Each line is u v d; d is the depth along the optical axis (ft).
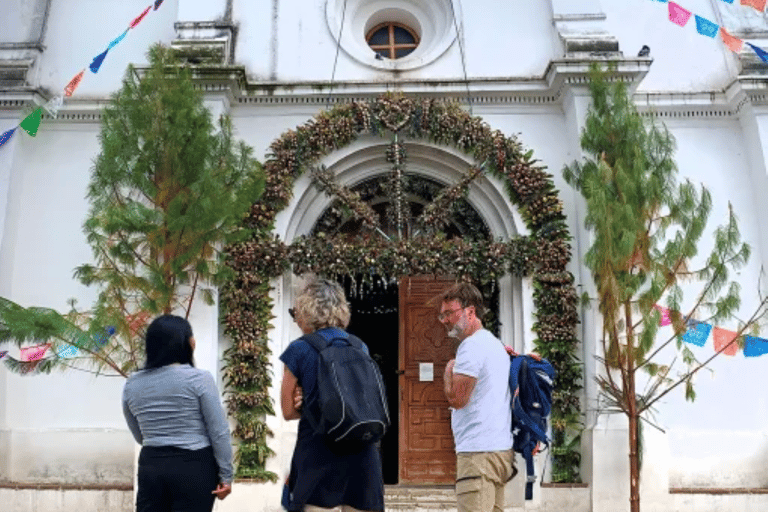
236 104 31.09
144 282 24.48
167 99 25.14
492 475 15.15
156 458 13.20
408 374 31.24
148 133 24.95
